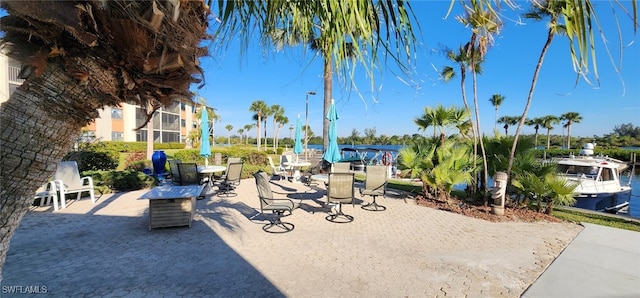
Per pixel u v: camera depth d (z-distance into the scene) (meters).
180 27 0.96
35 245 4.21
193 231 5.00
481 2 0.83
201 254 4.03
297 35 1.34
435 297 3.06
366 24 0.95
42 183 1.07
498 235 5.11
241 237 4.76
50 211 6.00
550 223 5.95
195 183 8.02
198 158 15.87
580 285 3.35
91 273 3.41
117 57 0.96
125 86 1.04
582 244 4.71
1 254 1.03
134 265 3.64
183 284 3.21
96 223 5.29
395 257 4.07
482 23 1.06
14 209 1.02
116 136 26.42
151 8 0.88
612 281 3.46
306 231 5.17
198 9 1.09
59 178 6.45
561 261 4.02
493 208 6.47
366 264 3.82
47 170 1.06
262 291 3.11
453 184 7.21
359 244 4.55
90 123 1.11
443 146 8.04
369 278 3.44
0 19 0.89
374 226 5.54
